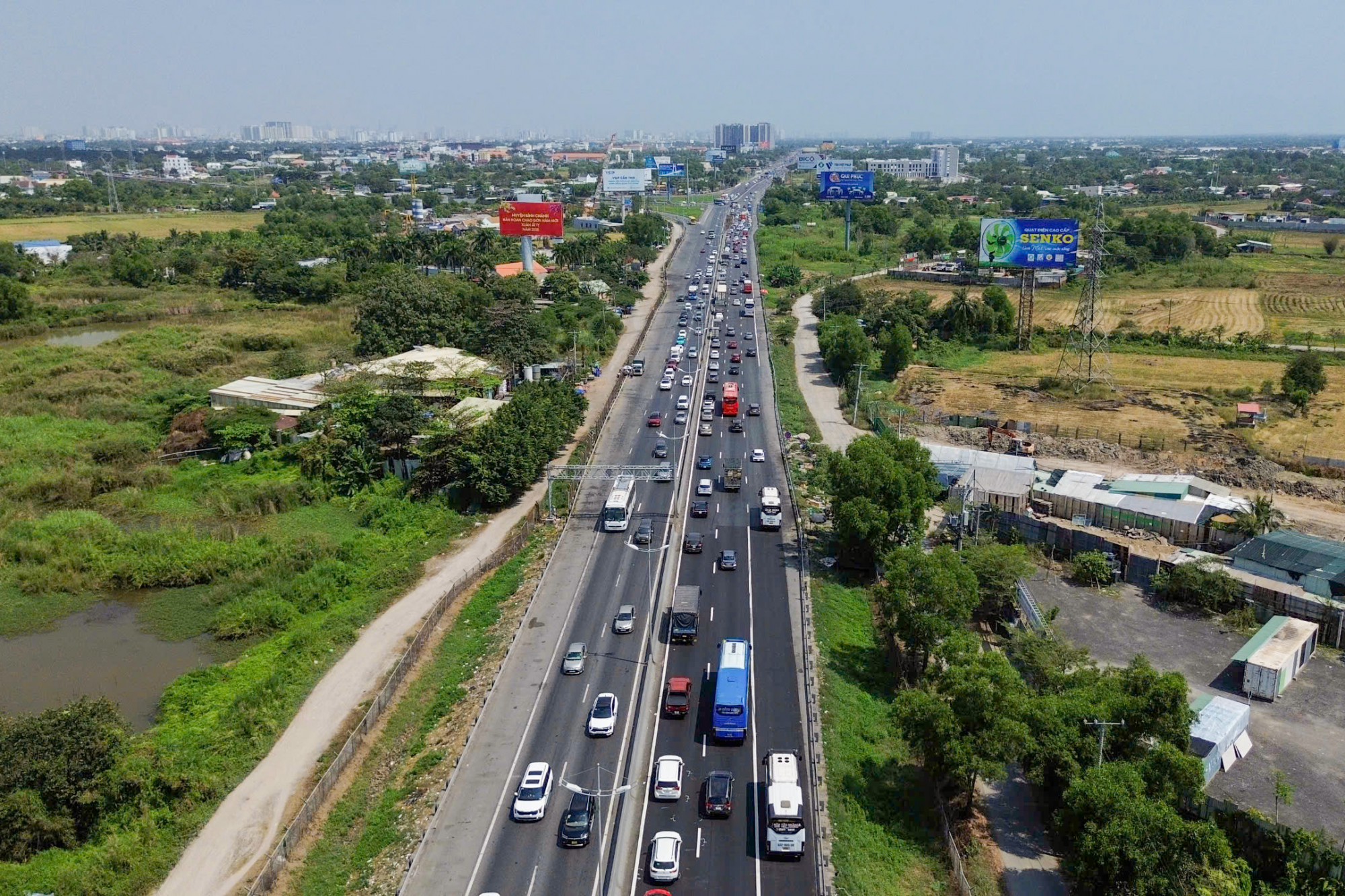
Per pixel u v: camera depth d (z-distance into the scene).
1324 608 93.50
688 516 123.06
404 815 69.62
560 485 132.50
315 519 128.50
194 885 63.81
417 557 112.94
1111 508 120.19
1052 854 66.94
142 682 91.50
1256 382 185.00
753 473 137.75
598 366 192.75
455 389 160.25
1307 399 165.38
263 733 79.88
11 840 65.62
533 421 133.62
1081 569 106.88
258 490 132.38
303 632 96.00
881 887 62.22
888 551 105.56
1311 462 142.38
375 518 125.81
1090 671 76.94
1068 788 64.75
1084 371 193.50
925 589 85.38
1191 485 125.31
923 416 165.00
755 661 88.56
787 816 64.56
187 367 195.75
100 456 143.75
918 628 84.25
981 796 73.00
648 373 192.00
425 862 63.97
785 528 119.69
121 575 110.62
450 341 196.00
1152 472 138.62
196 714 84.25
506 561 111.75
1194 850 58.03
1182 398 176.25
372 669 90.12
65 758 69.00
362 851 66.69
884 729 80.00
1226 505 119.31
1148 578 106.19
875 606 100.88
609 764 73.88
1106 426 160.38
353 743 77.31
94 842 68.25
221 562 112.62
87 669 93.62
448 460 130.75
